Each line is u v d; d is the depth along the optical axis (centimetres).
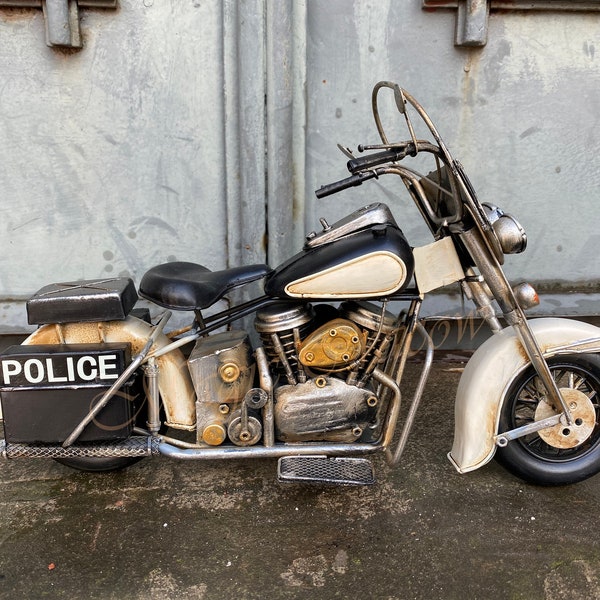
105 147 328
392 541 204
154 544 202
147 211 338
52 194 332
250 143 320
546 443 225
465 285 221
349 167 198
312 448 212
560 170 354
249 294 336
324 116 334
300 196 336
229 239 340
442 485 234
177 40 317
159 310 347
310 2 318
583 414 219
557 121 346
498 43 332
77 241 340
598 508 220
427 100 337
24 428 206
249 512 219
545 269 367
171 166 333
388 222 206
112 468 240
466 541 203
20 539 204
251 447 213
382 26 325
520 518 214
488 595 180
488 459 216
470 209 196
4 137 322
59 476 241
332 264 199
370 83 332
